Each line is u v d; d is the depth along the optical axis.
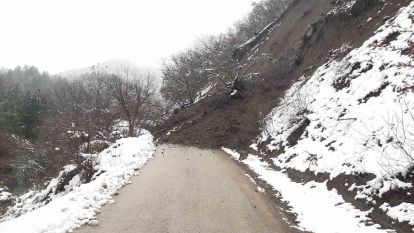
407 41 12.91
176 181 11.72
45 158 27.14
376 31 16.95
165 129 32.06
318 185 10.67
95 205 8.56
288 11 36.50
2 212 18.91
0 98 79.62
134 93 35.94
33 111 51.56
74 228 7.15
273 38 34.50
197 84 42.03
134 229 7.23
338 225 7.93
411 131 9.05
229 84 30.50
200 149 21.91
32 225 6.98
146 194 9.93
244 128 22.84
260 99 25.70
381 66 12.95
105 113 33.94
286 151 15.04
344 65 16.11
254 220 8.23
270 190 11.39
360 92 12.95
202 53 48.84
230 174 13.44
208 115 28.30
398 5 17.33
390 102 10.80
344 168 10.09
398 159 8.54
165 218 7.96
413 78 10.92
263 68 30.97
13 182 29.23
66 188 17.06
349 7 23.12
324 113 14.40
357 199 8.81
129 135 29.72
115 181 11.09
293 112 17.56
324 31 24.72
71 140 22.59
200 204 9.16
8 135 41.66
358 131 10.80
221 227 7.61
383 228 7.46
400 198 7.81
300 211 9.13
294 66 26.55
